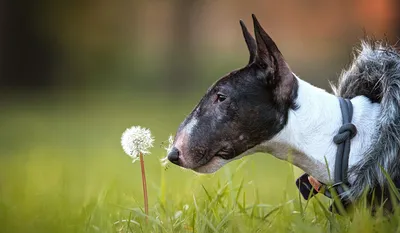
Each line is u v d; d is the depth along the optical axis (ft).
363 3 86.89
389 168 19.25
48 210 24.23
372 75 20.34
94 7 116.26
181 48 127.24
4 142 58.90
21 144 57.62
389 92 19.67
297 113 19.27
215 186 26.37
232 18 128.36
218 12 129.29
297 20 113.29
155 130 59.47
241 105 19.16
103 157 48.01
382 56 20.31
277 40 116.16
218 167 19.56
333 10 98.78
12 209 25.40
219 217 20.83
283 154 19.72
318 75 96.02
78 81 112.78
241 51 125.59
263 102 19.17
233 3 127.75
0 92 104.88
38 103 92.58
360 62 20.81
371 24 84.12
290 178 23.30
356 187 19.29
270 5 120.67
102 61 117.60
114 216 23.35
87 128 67.62
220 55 125.18
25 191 30.50
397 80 19.75
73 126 69.51
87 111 82.53
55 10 110.22
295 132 19.34
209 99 19.48
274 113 19.24
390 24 78.18
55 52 111.14
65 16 111.75
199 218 20.58
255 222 20.13
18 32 107.55
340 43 95.25
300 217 19.62
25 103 92.58
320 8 104.17
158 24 130.00
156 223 20.53
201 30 128.98
